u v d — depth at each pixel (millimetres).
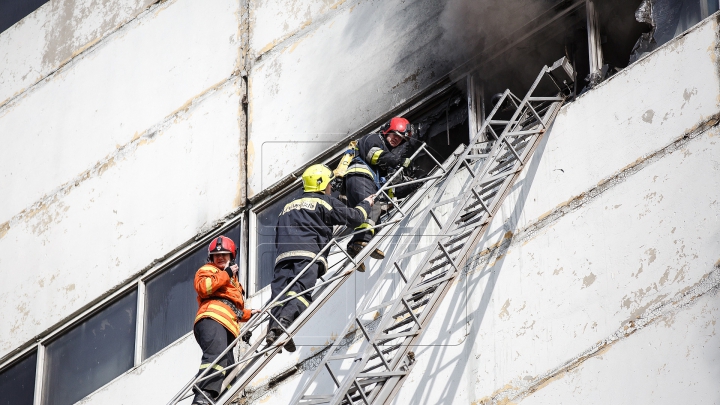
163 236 26047
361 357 18031
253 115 25594
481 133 19766
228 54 26703
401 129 21062
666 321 17141
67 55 30609
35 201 29281
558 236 18984
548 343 18391
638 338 17359
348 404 17969
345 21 24984
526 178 19828
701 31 18438
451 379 19375
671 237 17594
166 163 26781
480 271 19812
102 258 27062
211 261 20219
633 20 21234
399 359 17922
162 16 28625
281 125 25016
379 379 17953
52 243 28375
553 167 19516
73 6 31219
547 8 21562
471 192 19250
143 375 24766
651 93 18688
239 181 25188
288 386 22078
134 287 26344
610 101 19203
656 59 18844
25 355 27984
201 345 19609
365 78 24016
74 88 29875
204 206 25594
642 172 18344
